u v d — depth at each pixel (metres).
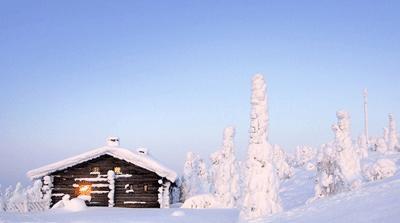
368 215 13.16
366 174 31.38
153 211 30.31
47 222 22.61
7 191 34.03
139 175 35.28
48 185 35.00
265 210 22.03
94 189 35.25
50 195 35.00
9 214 26.25
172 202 45.19
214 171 41.59
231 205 39.62
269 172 22.72
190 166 55.12
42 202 34.06
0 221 22.25
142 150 43.41
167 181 35.34
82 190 35.19
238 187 40.47
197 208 35.16
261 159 22.86
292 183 59.41
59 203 33.09
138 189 35.06
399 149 82.38
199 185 58.69
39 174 34.88
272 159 23.19
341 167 29.94
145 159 34.91
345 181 29.38
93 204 34.97
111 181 34.91
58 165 35.06
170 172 34.59
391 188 16.86
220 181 40.34
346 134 30.98
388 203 14.02
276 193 22.62
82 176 35.53
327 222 14.26
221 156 40.97
